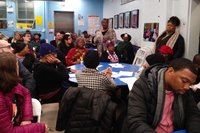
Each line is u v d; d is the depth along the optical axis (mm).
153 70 1509
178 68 1320
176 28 4211
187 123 1508
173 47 4000
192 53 4090
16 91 1666
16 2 9031
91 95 1859
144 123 1373
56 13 9820
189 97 1551
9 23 9078
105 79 2338
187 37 4059
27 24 9297
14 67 1453
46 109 3650
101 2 10234
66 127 1932
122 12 7488
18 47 3355
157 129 1484
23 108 1714
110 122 1836
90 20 10266
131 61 5461
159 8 4844
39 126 1541
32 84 2695
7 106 1413
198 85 2330
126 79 3025
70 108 1894
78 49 4855
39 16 9391
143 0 5645
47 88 3021
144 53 4543
